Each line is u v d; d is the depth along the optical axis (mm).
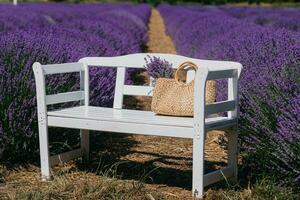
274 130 3842
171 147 5113
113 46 9453
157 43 18750
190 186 3967
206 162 4621
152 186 3947
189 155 4855
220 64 4074
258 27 9742
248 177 4012
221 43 8406
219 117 3928
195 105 3463
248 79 4453
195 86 3449
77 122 3848
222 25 12164
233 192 3662
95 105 5004
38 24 13422
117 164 4238
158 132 3584
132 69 8750
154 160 4652
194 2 62281
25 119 4363
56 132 4598
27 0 45812
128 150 4953
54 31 8711
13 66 4645
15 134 4285
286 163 3578
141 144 5191
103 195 3633
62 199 3576
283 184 3721
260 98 3975
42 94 3930
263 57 5148
